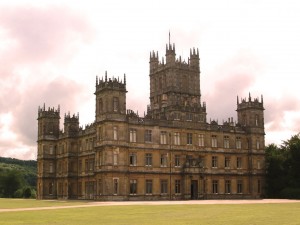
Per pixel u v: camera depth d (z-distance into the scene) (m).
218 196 114.44
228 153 118.50
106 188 97.88
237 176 119.12
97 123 102.94
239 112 126.19
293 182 116.12
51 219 42.84
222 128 118.75
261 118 124.94
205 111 116.25
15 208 65.25
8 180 189.25
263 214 47.22
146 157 104.88
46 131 134.12
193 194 110.19
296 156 116.62
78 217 44.97
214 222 37.88
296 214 47.19
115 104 101.38
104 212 52.41
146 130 105.75
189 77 130.75
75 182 124.94
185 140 111.31
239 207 62.00
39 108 137.25
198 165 110.31
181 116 111.75
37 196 133.75
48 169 132.75
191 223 37.06
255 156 122.25
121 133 101.06
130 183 101.56
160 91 131.75
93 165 115.94
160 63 132.88
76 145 126.31
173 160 108.69
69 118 127.50
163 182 106.50
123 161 100.50
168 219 41.41
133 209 58.16
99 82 103.62
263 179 122.69
